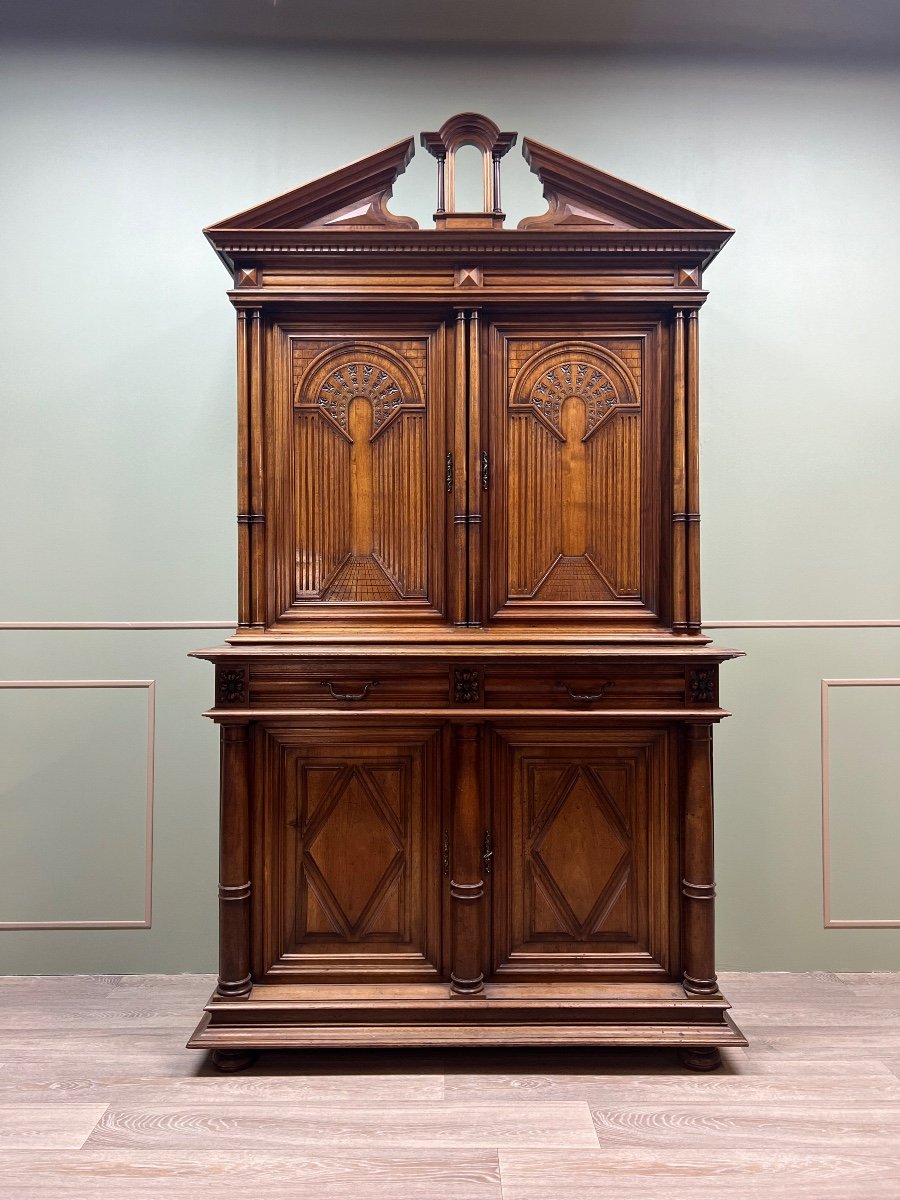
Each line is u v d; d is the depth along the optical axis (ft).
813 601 8.07
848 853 8.04
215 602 7.98
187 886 7.93
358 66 8.10
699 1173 4.92
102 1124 5.39
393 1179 4.86
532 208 8.16
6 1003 7.22
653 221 6.27
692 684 6.15
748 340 8.07
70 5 7.76
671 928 6.24
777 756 8.04
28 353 7.93
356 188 6.36
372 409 6.36
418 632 6.27
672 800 6.26
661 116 8.14
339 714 6.07
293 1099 5.66
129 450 7.96
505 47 8.13
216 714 6.03
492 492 6.34
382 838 6.27
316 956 6.23
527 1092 5.74
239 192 8.04
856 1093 5.75
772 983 7.65
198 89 8.04
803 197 8.13
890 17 7.80
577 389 6.36
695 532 6.22
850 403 8.09
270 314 6.31
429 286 6.25
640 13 7.75
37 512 7.93
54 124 7.98
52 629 7.92
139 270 7.97
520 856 6.27
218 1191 4.76
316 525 6.35
